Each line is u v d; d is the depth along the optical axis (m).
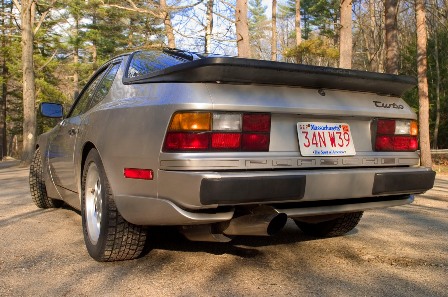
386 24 17.64
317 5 47.31
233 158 2.91
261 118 3.03
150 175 3.03
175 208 2.90
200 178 2.77
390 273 3.39
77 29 28.92
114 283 3.10
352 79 3.41
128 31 24.72
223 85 3.01
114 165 3.33
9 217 5.47
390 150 3.64
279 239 4.39
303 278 3.24
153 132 3.02
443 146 27.67
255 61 3.00
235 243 4.19
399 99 3.79
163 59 3.94
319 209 3.30
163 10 13.23
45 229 4.78
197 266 3.48
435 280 3.24
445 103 27.14
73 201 4.67
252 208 3.08
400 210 6.50
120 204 3.27
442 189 10.02
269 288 3.03
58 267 3.47
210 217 2.91
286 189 2.99
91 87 4.64
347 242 4.32
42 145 5.80
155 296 2.87
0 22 30.73
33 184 5.93
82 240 4.30
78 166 4.18
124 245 3.44
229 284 3.09
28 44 19.47
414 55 29.75
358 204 3.51
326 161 3.29
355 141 3.51
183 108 2.88
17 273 3.33
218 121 2.90
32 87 19.53
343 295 2.93
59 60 38.47
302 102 3.22
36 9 21.41
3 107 42.75
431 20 33.81
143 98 3.27
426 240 4.45
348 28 10.09
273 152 3.10
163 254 3.79
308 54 30.36
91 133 3.79
